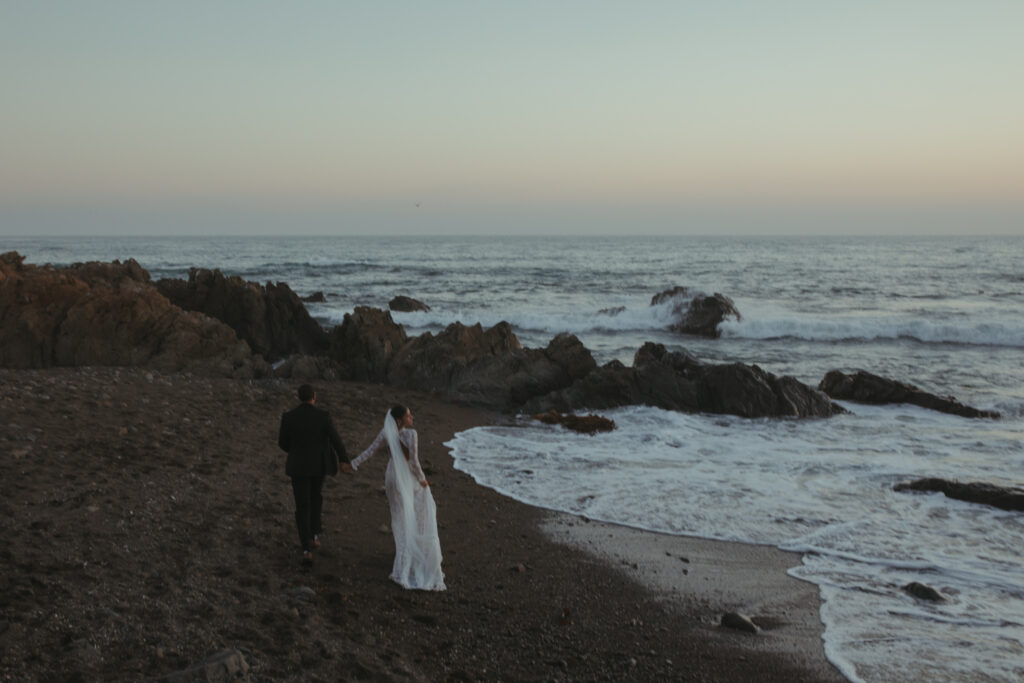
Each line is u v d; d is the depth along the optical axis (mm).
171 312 16312
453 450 11383
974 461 11133
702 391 14969
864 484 9844
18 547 5594
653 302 33062
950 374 19891
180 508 7074
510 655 5141
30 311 15273
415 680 4605
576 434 12664
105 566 5535
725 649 5449
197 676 4031
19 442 8344
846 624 5895
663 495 9281
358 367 16797
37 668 4047
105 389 11773
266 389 14117
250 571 5926
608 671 5039
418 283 53438
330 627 5148
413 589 6066
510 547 7422
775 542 7738
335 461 6457
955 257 90125
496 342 17234
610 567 7004
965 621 5941
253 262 76625
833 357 22953
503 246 161000
